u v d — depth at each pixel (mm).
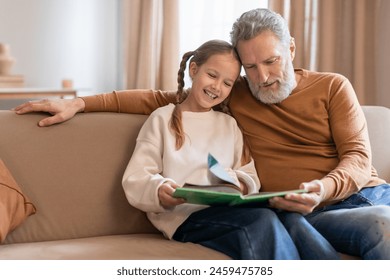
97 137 1991
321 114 2020
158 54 4586
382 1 3621
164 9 4488
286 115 2021
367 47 3619
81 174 1930
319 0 3758
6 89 4062
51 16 4910
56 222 1868
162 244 1783
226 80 1947
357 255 1706
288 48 1970
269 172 2010
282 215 1725
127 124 2061
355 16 3600
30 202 1828
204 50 1969
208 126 2002
